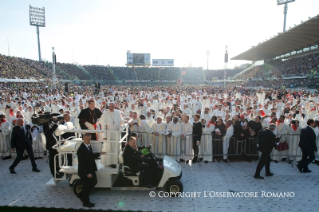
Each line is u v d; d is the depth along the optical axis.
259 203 5.65
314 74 37.41
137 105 16.09
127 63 78.19
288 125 8.73
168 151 8.86
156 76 75.56
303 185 6.63
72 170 5.82
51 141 6.56
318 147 8.54
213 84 70.12
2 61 47.53
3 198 5.91
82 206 5.51
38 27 60.62
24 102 16.98
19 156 7.49
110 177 5.94
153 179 6.19
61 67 65.00
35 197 5.97
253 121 8.83
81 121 6.65
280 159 8.76
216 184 6.73
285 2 56.59
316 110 13.08
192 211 5.29
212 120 8.66
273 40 45.25
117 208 5.39
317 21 30.72
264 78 53.69
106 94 26.53
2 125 8.72
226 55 42.50
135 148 6.09
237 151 8.52
